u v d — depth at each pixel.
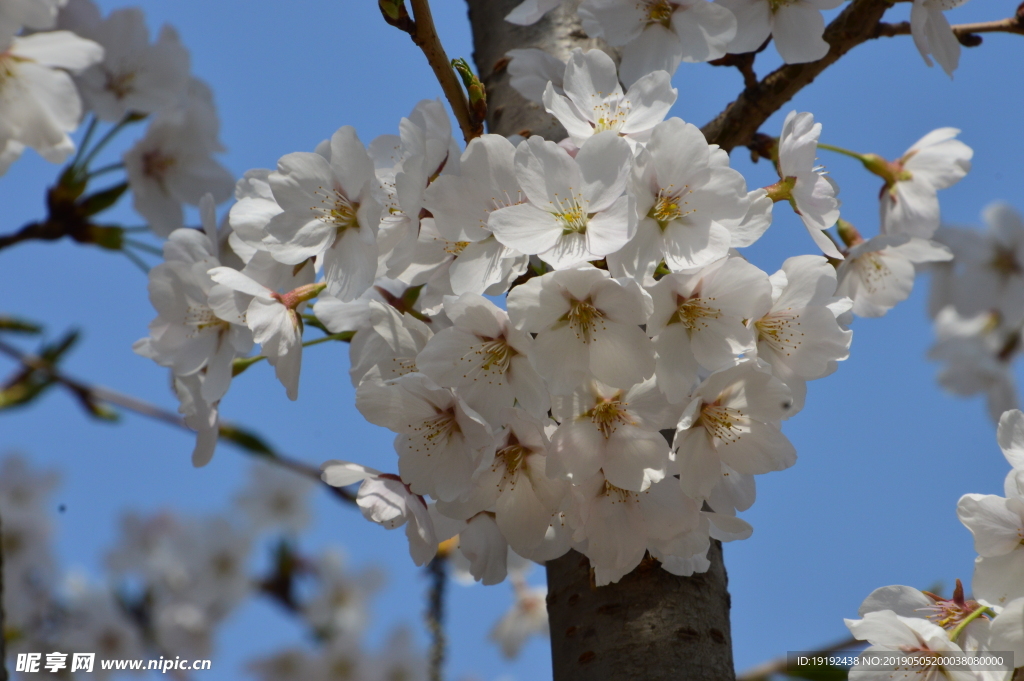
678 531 0.59
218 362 0.65
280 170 0.61
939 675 0.60
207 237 0.67
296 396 0.62
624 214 0.58
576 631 0.60
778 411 0.59
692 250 0.59
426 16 0.60
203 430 0.66
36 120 0.67
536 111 0.68
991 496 0.60
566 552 0.60
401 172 0.59
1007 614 0.58
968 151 0.71
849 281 0.69
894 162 0.72
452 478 0.59
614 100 0.61
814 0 0.66
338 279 0.61
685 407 0.59
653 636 0.59
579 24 0.71
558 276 0.57
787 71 0.66
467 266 0.59
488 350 0.59
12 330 0.70
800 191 0.62
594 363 0.58
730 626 0.61
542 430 0.58
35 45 0.66
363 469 0.62
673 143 0.58
